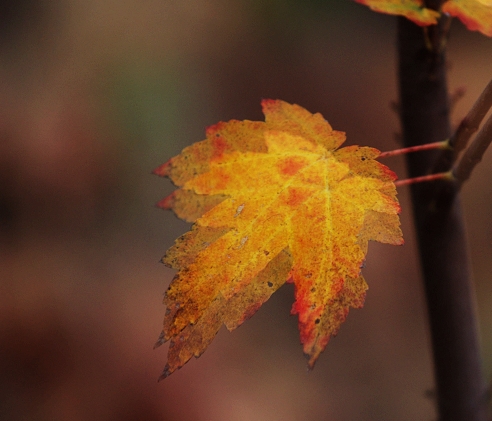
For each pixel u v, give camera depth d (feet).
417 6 2.11
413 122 2.18
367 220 2.01
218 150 2.07
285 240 2.01
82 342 4.79
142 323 4.97
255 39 8.33
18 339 4.69
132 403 4.45
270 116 2.09
